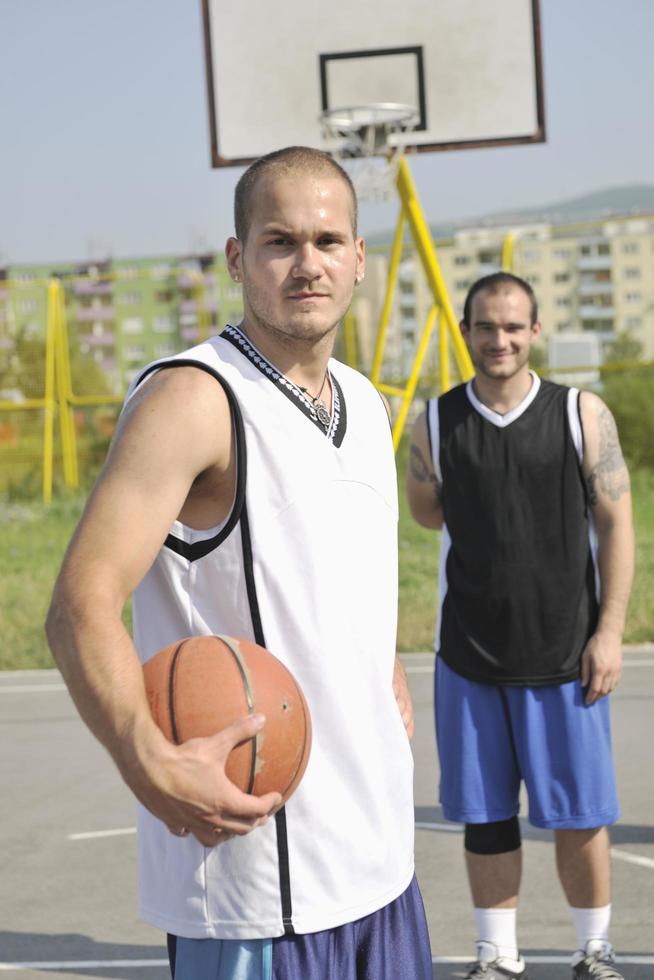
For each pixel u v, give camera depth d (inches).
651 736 273.4
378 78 450.6
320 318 86.7
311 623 85.9
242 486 84.2
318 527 86.5
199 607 85.7
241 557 84.7
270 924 85.3
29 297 782.5
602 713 151.3
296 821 85.7
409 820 93.0
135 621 88.5
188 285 1037.2
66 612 74.5
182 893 87.0
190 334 1075.3
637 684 326.3
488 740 151.5
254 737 78.9
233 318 1051.9
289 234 86.4
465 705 151.6
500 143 446.0
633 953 159.9
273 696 80.7
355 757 87.5
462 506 152.7
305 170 87.6
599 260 1254.3
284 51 452.1
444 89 447.8
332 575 86.8
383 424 95.0
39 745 290.7
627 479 153.3
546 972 154.9
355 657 88.0
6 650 392.2
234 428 84.1
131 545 76.8
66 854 211.9
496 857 152.3
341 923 86.9
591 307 1252.5
